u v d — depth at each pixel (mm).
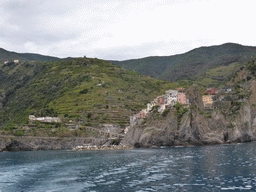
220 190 56375
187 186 60438
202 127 191250
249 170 74812
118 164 100250
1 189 65750
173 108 194625
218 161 94750
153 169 84000
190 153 128125
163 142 187000
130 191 58406
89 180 71625
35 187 66125
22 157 150125
